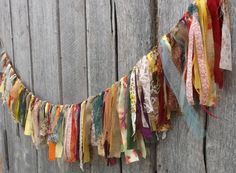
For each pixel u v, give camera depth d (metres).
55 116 0.90
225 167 0.63
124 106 0.72
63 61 0.93
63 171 0.98
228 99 0.61
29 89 1.05
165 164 0.73
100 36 0.82
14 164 1.21
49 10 0.95
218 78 0.60
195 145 0.67
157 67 0.67
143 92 0.68
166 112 0.68
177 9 0.66
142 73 0.68
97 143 0.79
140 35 0.73
